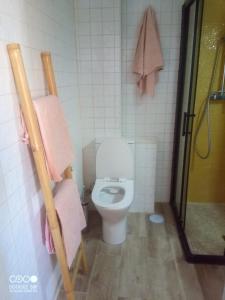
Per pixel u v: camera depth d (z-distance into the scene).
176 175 2.39
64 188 1.30
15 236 0.96
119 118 2.13
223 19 1.91
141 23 1.98
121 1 1.95
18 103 0.96
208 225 2.09
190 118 1.88
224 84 2.05
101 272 1.62
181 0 1.95
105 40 1.94
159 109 2.26
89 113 2.14
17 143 0.97
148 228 2.10
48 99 1.13
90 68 2.02
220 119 2.16
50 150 1.06
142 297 1.43
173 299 1.42
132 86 2.20
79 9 1.88
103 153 2.05
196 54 1.71
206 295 1.44
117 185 1.98
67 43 1.74
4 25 0.86
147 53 1.95
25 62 1.05
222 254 1.72
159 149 2.37
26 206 1.06
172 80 2.16
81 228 1.42
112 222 1.80
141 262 1.71
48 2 1.33
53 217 1.08
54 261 1.44
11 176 0.93
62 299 1.44
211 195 2.37
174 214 2.30
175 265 1.67
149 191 2.29
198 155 2.26
